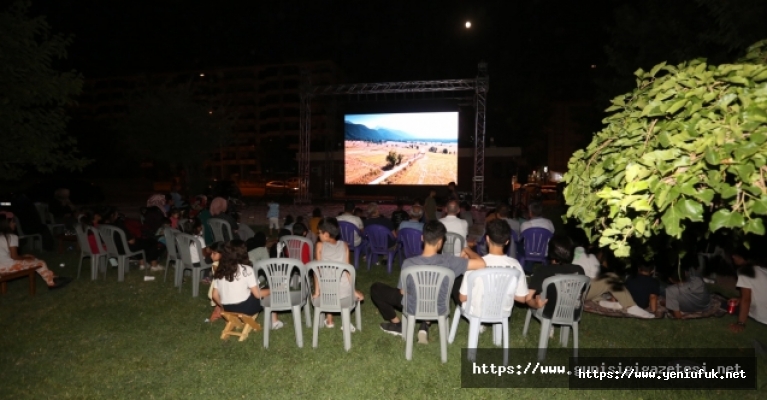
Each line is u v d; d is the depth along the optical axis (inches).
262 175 1643.7
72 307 229.8
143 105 957.8
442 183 921.5
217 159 2859.3
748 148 68.1
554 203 956.0
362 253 364.5
